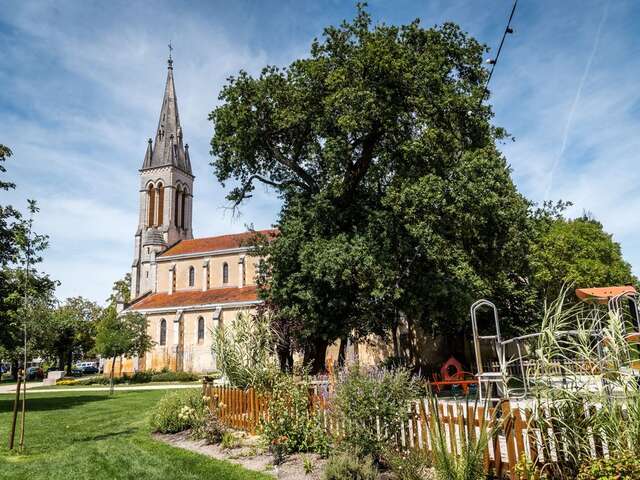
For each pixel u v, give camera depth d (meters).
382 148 24.27
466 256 24.67
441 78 21.83
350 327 24.19
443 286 22.17
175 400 14.93
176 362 55.56
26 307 14.48
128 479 9.33
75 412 21.53
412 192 21.39
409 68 21.09
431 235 21.84
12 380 63.03
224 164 26.53
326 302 22.19
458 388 22.42
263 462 10.21
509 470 7.33
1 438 14.79
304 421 10.88
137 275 72.38
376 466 8.59
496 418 7.91
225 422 13.95
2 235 23.45
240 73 24.70
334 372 10.75
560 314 7.45
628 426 6.26
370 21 23.16
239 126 24.19
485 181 22.05
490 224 23.64
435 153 21.47
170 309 57.94
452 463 7.02
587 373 6.82
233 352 16.11
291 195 26.09
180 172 77.12
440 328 31.19
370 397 9.19
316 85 23.22
